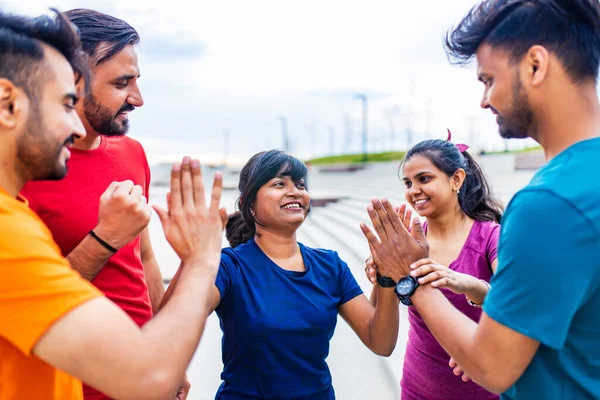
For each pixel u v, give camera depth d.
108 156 1.90
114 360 0.98
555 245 1.04
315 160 37.94
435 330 1.36
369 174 25.78
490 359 1.14
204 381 3.47
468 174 2.30
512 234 1.10
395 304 1.83
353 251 7.03
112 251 1.39
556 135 1.18
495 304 1.12
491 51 1.21
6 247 0.94
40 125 1.06
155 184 26.47
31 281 0.94
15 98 1.02
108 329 0.98
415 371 2.18
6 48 1.01
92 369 0.97
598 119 1.17
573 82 1.14
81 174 1.78
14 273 0.94
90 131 1.76
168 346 1.09
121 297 1.83
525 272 1.07
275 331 1.79
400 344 3.82
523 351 1.10
